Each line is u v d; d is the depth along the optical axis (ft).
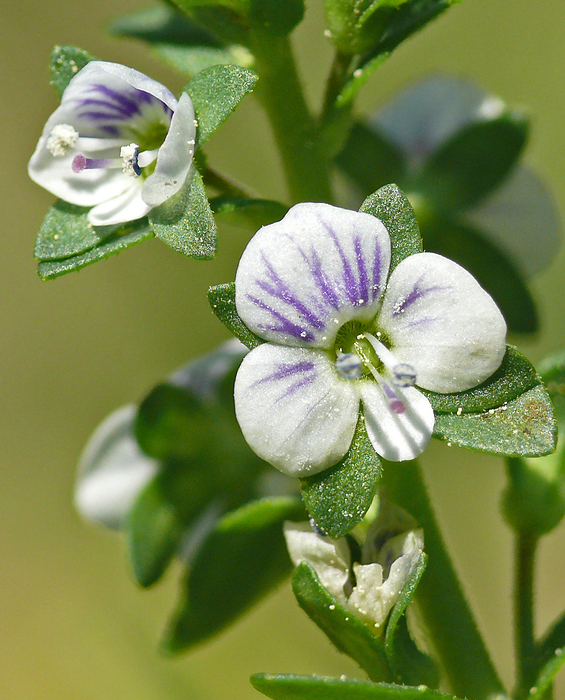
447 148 0.29
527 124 0.29
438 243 0.30
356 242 0.25
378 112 0.31
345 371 0.25
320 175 0.28
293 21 0.27
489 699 0.28
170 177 0.26
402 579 0.26
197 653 0.39
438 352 0.25
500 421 0.25
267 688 0.25
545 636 0.28
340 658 0.38
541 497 0.28
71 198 0.27
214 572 0.29
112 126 0.27
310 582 0.26
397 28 0.27
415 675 0.26
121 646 0.39
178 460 0.30
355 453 0.26
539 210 0.30
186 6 0.27
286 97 0.27
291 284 0.25
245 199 0.27
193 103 0.26
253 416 0.25
